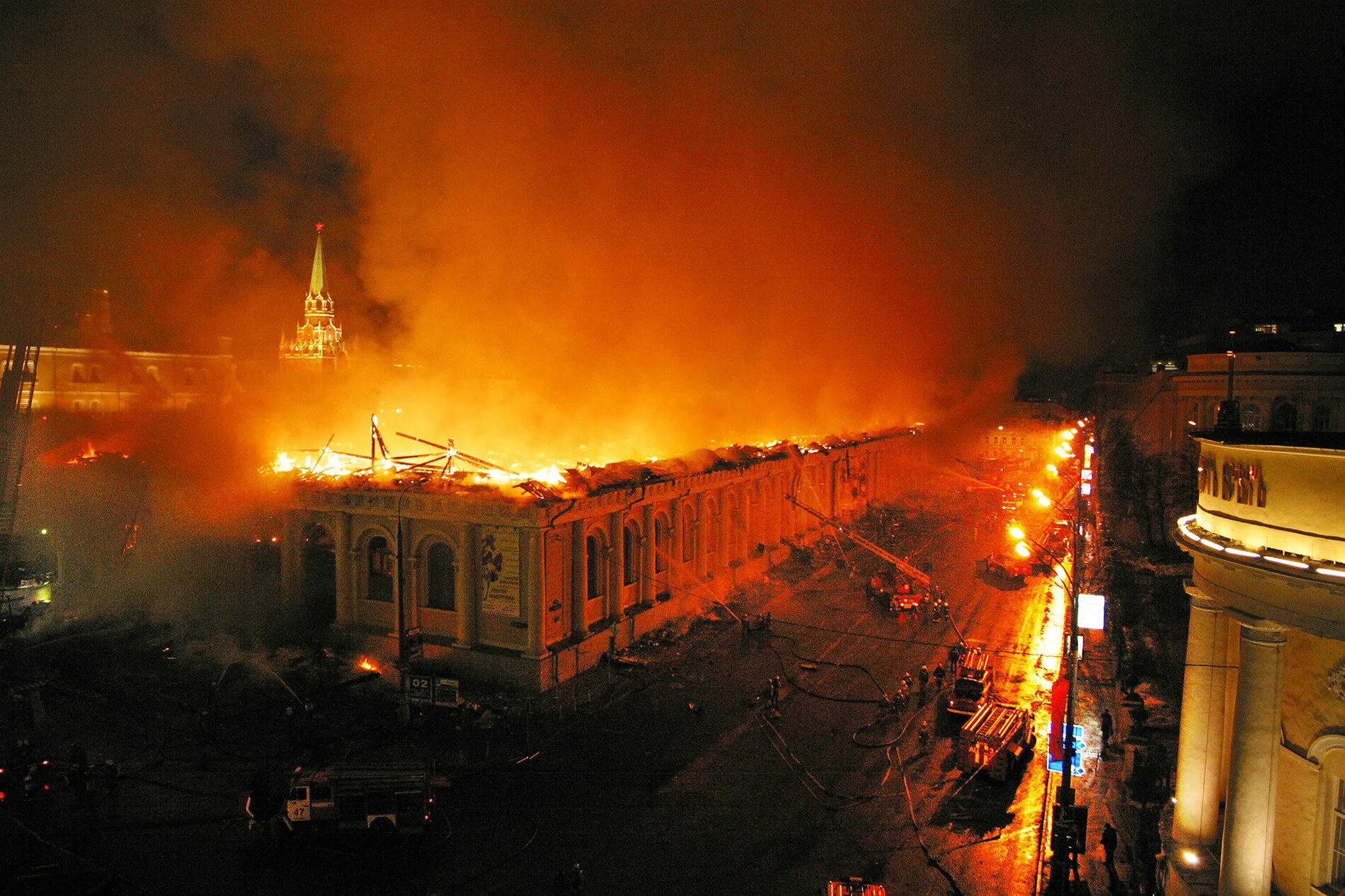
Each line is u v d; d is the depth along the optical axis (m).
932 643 42.41
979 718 29.23
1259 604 17.06
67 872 21.58
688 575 47.53
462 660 36.34
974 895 21.47
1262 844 17.27
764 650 40.91
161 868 22.09
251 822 24.12
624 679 36.66
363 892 21.23
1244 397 65.31
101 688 33.38
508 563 35.97
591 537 39.69
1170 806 24.61
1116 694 35.50
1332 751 16.72
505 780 27.31
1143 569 54.84
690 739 30.59
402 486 37.84
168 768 27.52
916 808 25.89
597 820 24.89
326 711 32.22
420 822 23.34
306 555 41.16
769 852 23.31
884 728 31.77
